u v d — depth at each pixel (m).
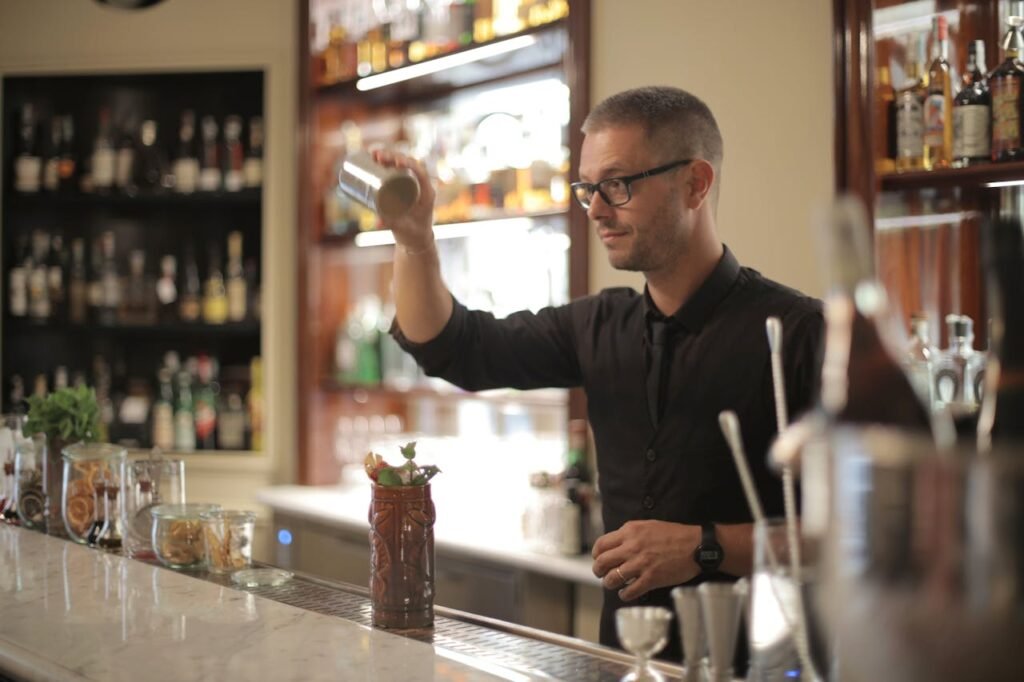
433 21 3.54
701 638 1.07
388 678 1.19
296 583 1.71
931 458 0.73
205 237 4.34
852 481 0.77
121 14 4.07
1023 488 0.71
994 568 0.71
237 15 3.98
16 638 1.37
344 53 3.87
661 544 1.63
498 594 2.88
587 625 2.86
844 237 0.76
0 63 4.15
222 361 4.32
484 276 3.69
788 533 0.93
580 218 3.00
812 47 2.55
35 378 4.32
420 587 1.45
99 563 1.81
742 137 2.69
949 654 0.73
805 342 1.79
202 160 4.23
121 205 4.35
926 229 2.43
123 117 4.34
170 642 1.34
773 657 0.93
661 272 1.85
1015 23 2.29
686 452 1.84
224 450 4.10
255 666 1.24
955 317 2.28
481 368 2.05
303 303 3.89
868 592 0.76
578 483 2.88
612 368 1.96
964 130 2.28
